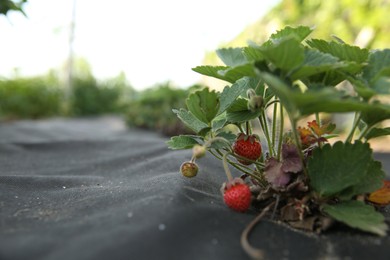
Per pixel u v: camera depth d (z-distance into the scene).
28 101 2.02
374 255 0.19
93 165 0.48
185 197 0.23
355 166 0.21
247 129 0.26
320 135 0.23
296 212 0.22
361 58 0.22
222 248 0.18
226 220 0.21
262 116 0.26
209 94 0.21
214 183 0.31
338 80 0.22
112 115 3.17
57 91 2.48
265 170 0.23
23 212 0.24
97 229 0.19
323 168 0.22
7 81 1.89
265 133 0.26
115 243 0.18
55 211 0.24
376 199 0.24
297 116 0.19
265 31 1.51
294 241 0.20
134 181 0.34
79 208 0.24
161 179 0.30
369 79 0.21
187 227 0.19
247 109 0.25
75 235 0.19
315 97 0.17
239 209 0.22
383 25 1.08
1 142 0.67
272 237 0.20
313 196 0.22
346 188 0.22
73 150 0.63
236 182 0.23
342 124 1.14
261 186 0.26
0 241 0.18
